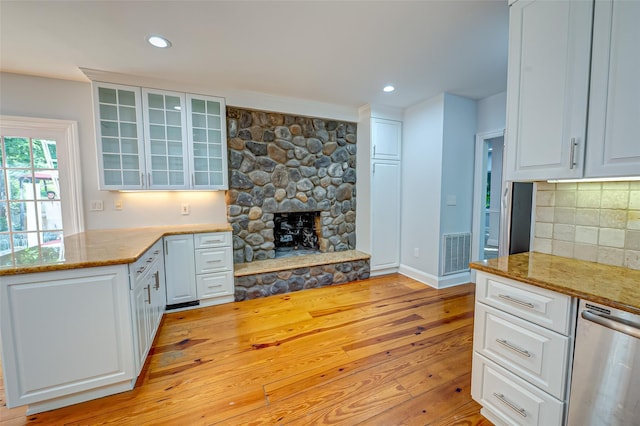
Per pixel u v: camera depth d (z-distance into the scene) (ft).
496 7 5.69
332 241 13.37
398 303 10.10
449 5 5.63
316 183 12.78
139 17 5.95
